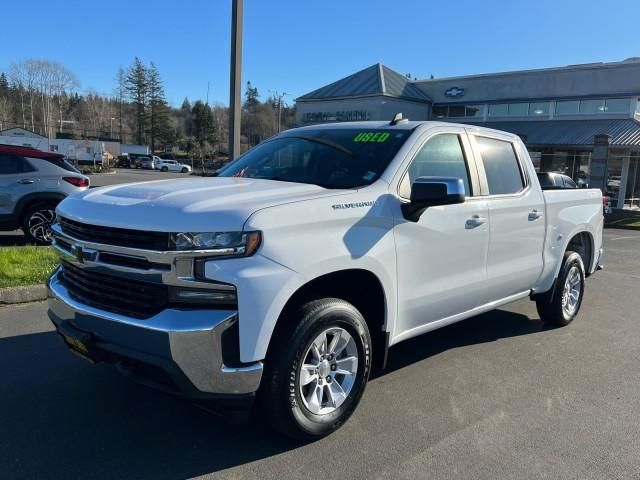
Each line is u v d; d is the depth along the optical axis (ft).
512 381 14.88
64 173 32.07
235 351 9.77
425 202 12.12
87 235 10.68
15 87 379.96
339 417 11.53
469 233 14.43
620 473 10.55
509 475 10.36
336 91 121.80
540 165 100.58
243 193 11.12
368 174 12.76
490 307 16.37
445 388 14.25
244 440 11.30
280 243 10.12
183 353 9.48
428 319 13.92
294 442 11.25
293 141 15.30
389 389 14.06
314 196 11.07
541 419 12.69
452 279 14.17
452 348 17.44
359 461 10.66
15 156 31.04
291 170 13.92
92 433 11.43
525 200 16.83
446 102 120.88
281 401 10.48
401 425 12.16
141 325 9.68
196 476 10.02
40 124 375.86
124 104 411.54
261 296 9.78
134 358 9.89
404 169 12.96
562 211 18.94
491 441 11.59
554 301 19.42
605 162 84.12
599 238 22.09
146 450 10.84
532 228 17.20
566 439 11.79
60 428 11.60
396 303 12.59
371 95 115.34
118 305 10.37
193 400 9.86
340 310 11.18
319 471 10.29
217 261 9.61
